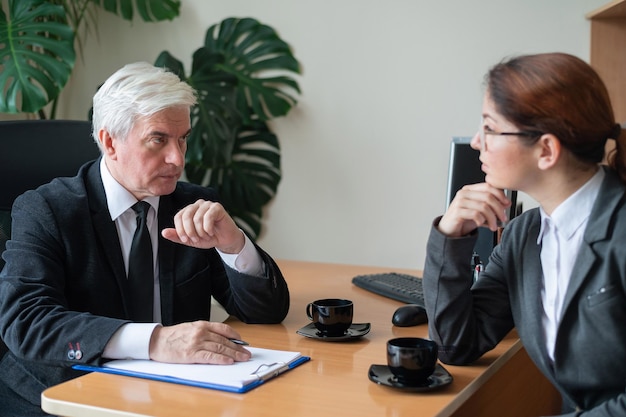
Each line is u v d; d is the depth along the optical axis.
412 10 2.91
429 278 1.31
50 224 1.57
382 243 3.04
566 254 1.19
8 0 2.93
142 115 1.57
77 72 3.35
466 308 1.30
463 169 1.83
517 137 1.14
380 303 1.81
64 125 1.89
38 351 1.34
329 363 1.31
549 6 2.75
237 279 1.60
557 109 1.10
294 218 3.17
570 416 1.07
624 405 1.02
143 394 1.14
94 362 1.29
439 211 2.94
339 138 3.07
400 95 2.96
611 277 1.09
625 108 2.64
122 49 3.31
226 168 3.20
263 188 3.20
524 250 1.27
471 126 2.87
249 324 1.63
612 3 2.43
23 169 1.81
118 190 1.64
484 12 2.83
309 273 2.26
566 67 1.11
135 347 1.30
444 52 2.89
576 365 1.14
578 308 1.13
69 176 1.87
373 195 3.04
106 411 1.07
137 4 3.18
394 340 1.22
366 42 2.99
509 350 1.42
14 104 2.69
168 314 1.67
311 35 3.07
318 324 1.47
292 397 1.13
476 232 1.29
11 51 2.75
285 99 3.12
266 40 3.12
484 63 2.84
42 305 1.42
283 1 3.09
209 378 1.19
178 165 1.61
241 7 3.15
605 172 1.17
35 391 1.54
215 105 3.04
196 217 1.56
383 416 1.05
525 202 2.47
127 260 1.66
